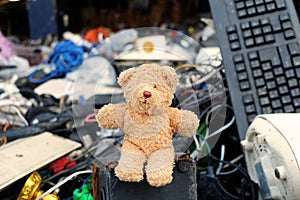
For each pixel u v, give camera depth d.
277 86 0.57
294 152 0.37
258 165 0.45
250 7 0.63
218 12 0.64
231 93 0.57
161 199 0.35
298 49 0.59
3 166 0.44
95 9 1.53
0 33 1.02
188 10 1.54
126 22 1.53
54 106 0.70
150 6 1.60
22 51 1.06
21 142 0.53
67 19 1.38
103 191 0.36
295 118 0.42
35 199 0.42
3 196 0.43
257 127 0.44
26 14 1.29
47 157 0.48
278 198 0.40
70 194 0.46
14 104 0.68
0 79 0.84
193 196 0.35
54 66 0.85
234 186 0.52
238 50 0.60
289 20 0.61
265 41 0.60
